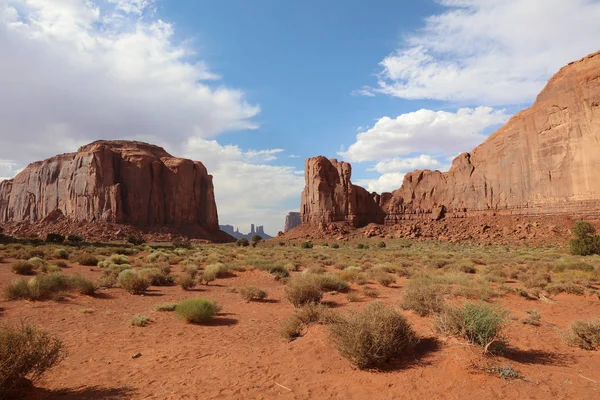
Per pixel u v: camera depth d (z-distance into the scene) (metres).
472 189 101.88
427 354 6.34
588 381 5.46
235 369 6.74
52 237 64.00
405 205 114.81
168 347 8.50
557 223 75.50
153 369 6.85
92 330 10.15
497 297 13.16
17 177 155.00
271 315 12.46
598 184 73.62
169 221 128.25
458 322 6.80
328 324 8.37
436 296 9.78
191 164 138.38
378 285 18.41
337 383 5.75
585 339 7.35
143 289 16.89
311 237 100.06
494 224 86.94
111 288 17.45
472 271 24.25
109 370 6.79
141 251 51.44
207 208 140.88
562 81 84.19
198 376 6.41
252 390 5.69
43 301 13.49
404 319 6.77
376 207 117.00
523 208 87.44
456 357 6.02
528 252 49.81
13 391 5.18
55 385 5.96
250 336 9.58
